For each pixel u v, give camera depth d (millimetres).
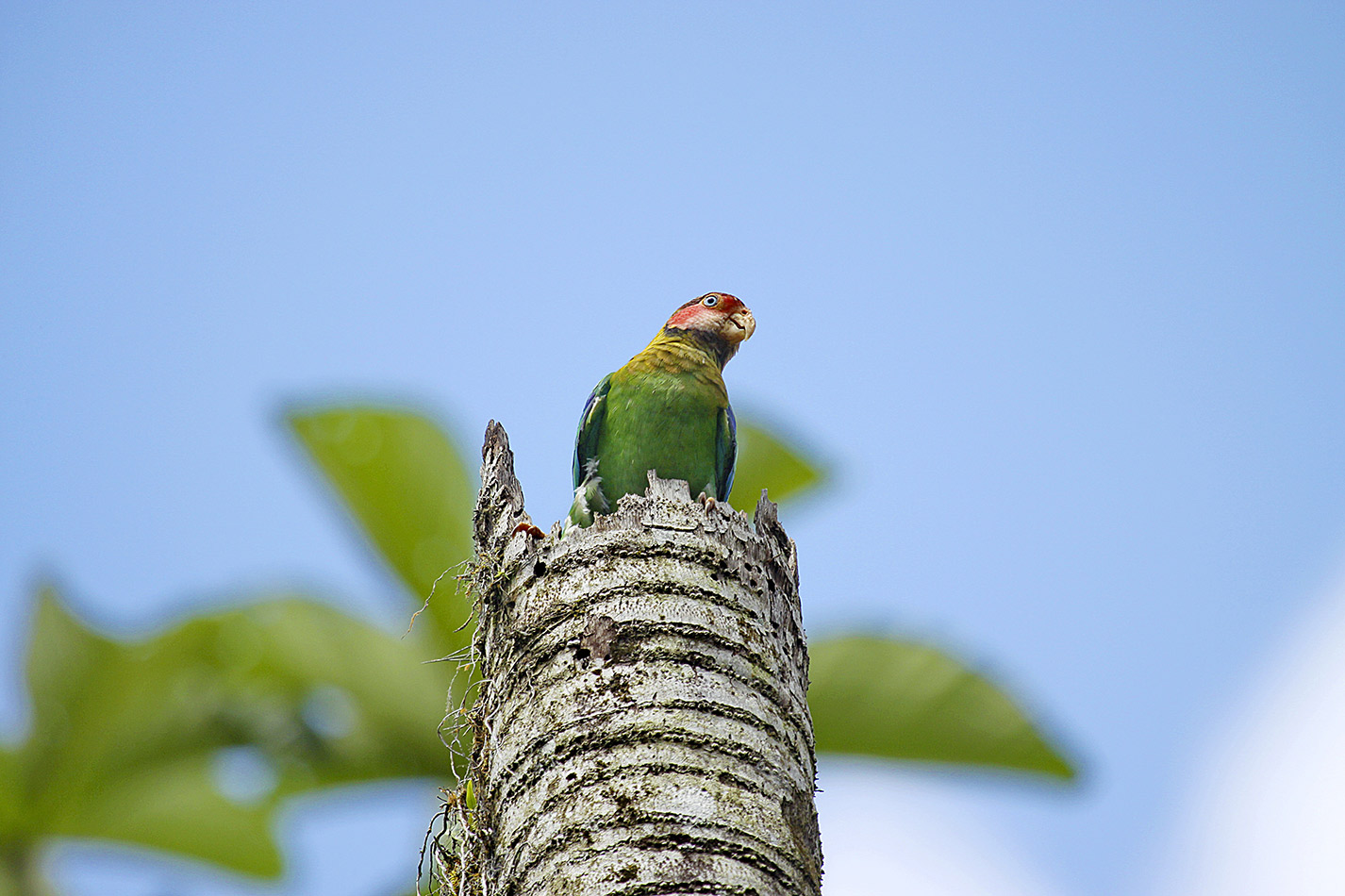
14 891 10227
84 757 10531
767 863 6277
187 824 10727
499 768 6941
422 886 10234
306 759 11203
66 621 10719
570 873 6230
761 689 6828
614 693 6641
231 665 11195
